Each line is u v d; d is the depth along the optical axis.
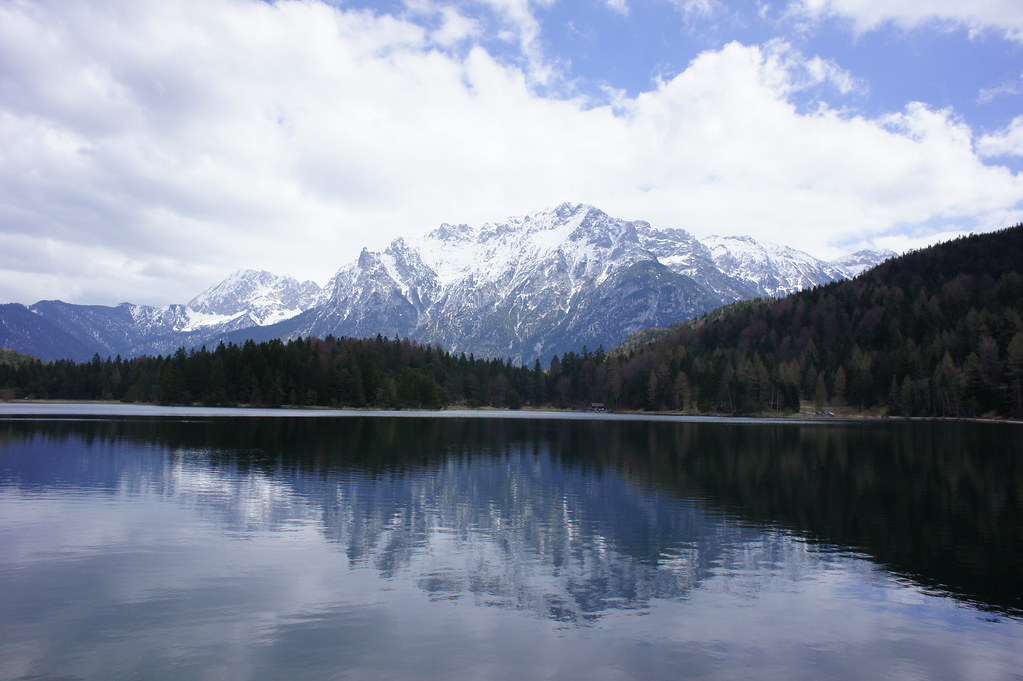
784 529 45.00
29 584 30.88
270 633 25.77
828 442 110.44
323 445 92.81
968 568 36.22
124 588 30.59
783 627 27.66
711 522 46.91
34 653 23.62
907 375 198.38
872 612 29.56
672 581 33.34
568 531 43.56
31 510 46.31
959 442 110.38
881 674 23.55
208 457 76.25
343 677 22.20
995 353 190.38
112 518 44.41
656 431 137.50
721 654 24.86
